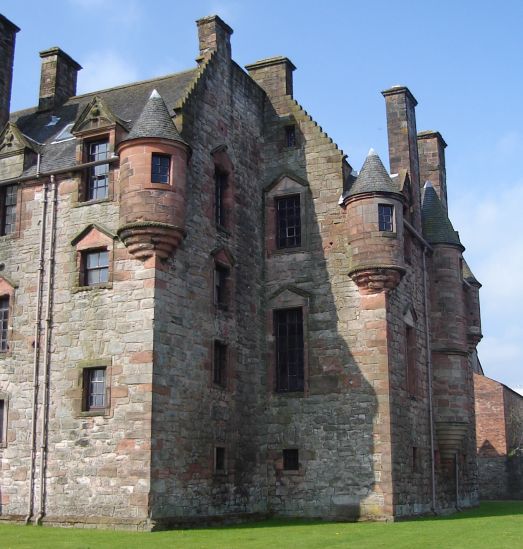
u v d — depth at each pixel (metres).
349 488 29.84
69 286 27.78
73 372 26.92
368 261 30.64
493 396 55.38
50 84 35.12
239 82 33.47
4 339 29.05
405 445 31.09
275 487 31.17
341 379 30.88
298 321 32.56
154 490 25.00
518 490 52.97
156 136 27.02
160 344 26.20
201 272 29.05
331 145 33.38
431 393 35.03
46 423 26.98
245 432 30.75
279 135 34.56
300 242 33.16
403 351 32.25
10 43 34.16
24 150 30.09
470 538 22.11
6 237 29.50
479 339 43.91
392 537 22.42
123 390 25.91
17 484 26.98
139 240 26.50
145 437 25.20
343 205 32.31
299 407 31.41
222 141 31.58
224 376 30.03
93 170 28.97
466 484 39.78
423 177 42.47
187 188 28.72
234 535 23.05
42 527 25.34
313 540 21.58
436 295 36.84
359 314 31.06
